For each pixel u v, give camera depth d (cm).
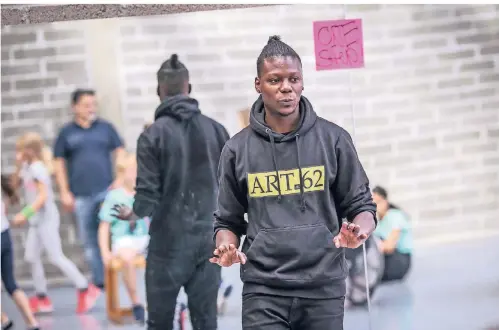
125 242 639
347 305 644
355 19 636
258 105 472
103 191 637
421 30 644
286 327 457
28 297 642
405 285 647
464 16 647
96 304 641
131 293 641
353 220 452
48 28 629
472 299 652
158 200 636
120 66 632
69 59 631
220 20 632
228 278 641
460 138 654
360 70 640
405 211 648
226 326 644
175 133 634
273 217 453
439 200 651
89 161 635
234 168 466
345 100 641
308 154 457
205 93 635
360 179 463
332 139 461
